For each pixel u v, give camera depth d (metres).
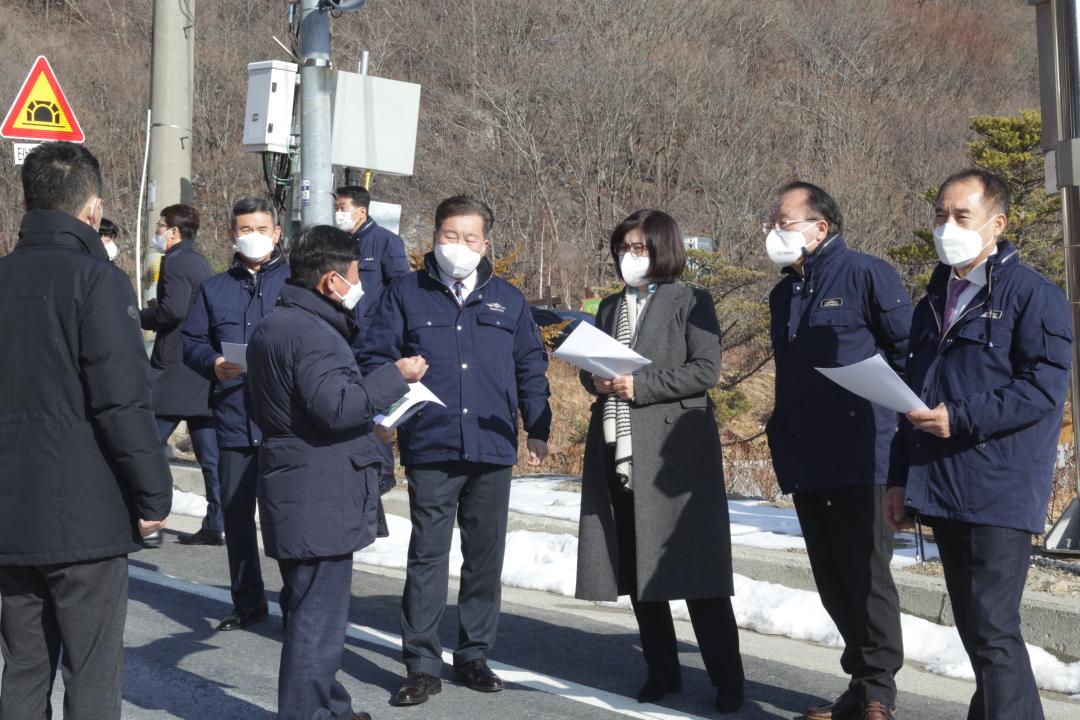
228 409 6.42
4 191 36.00
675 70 39.56
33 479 3.79
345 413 4.24
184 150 11.98
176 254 8.34
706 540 5.04
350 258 4.42
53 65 39.16
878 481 4.65
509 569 7.66
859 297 4.73
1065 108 6.87
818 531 4.94
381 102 9.36
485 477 5.38
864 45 43.94
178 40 11.90
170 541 8.88
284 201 10.53
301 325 4.33
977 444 4.04
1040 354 3.98
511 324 5.48
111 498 3.87
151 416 3.86
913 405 4.02
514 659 5.86
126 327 3.83
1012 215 21.81
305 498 4.32
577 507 8.77
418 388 4.83
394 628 6.48
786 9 44.69
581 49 40.88
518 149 39.03
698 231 37.53
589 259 38.31
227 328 6.49
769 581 6.83
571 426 15.91
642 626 5.24
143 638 6.23
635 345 5.19
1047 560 6.52
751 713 5.03
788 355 4.88
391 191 38.44
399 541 8.61
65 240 3.91
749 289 16.95
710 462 5.12
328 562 4.39
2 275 3.88
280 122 10.19
